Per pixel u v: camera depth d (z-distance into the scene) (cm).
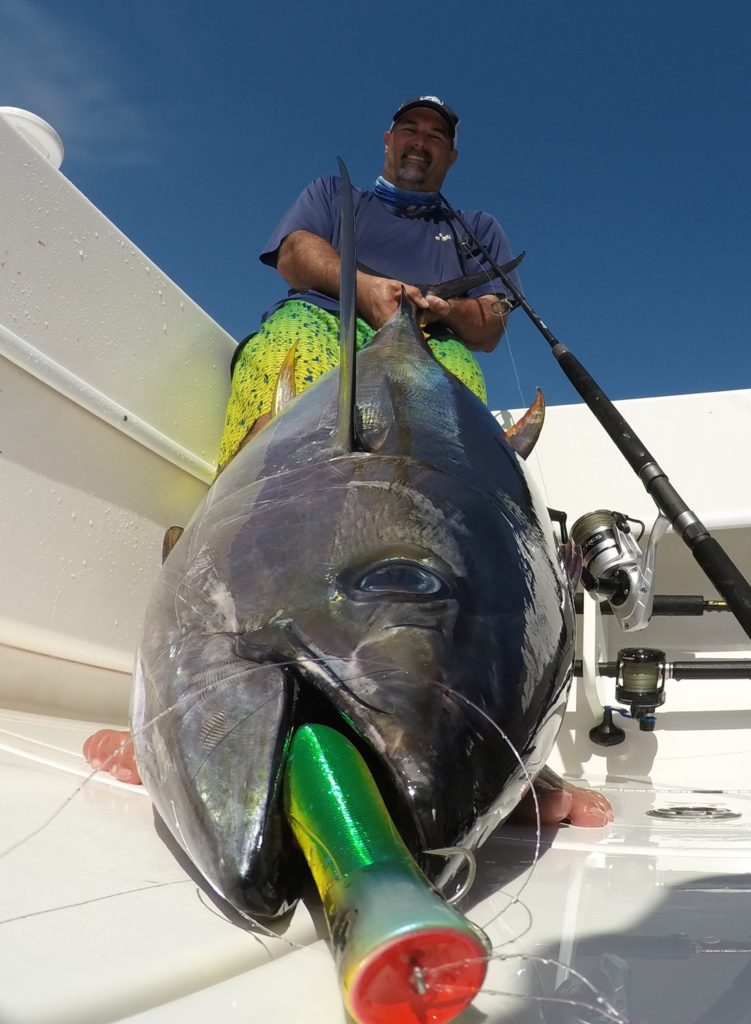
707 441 279
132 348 206
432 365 144
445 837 76
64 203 185
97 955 63
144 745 91
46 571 179
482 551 100
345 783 70
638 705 224
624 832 129
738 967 72
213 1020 59
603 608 253
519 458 136
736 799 179
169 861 88
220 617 91
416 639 85
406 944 53
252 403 211
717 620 281
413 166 276
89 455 190
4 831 91
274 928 73
